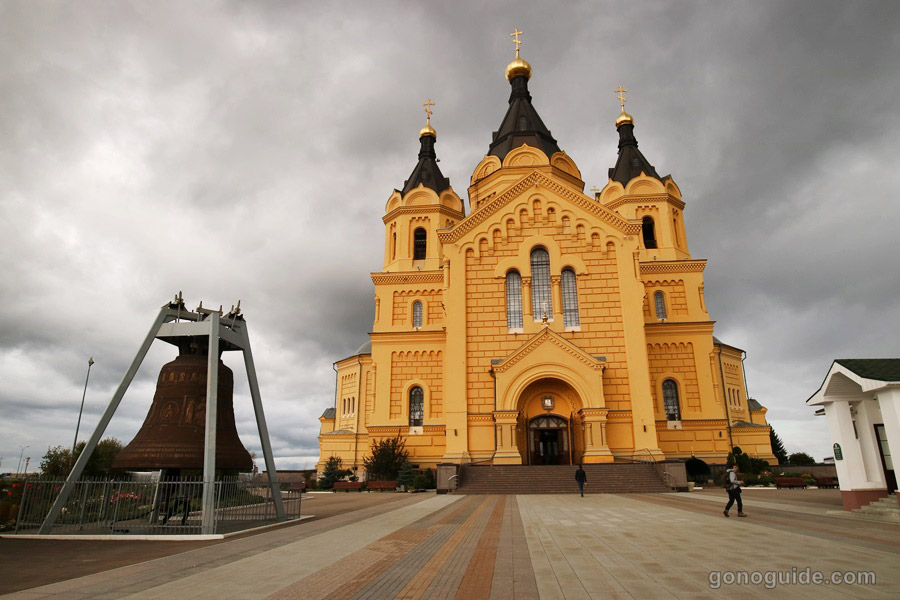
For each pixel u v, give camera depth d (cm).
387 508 2292
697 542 1256
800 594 786
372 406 5209
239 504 1745
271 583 880
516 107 5478
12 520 1608
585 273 4081
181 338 1702
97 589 837
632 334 3888
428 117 6019
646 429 3669
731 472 1820
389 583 877
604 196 5319
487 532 1475
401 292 5084
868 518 1731
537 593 805
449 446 3769
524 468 3378
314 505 2561
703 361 4566
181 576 933
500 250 4200
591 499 2634
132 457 1518
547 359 3759
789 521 1673
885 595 780
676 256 4962
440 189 5547
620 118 5619
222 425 1655
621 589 823
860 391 1967
